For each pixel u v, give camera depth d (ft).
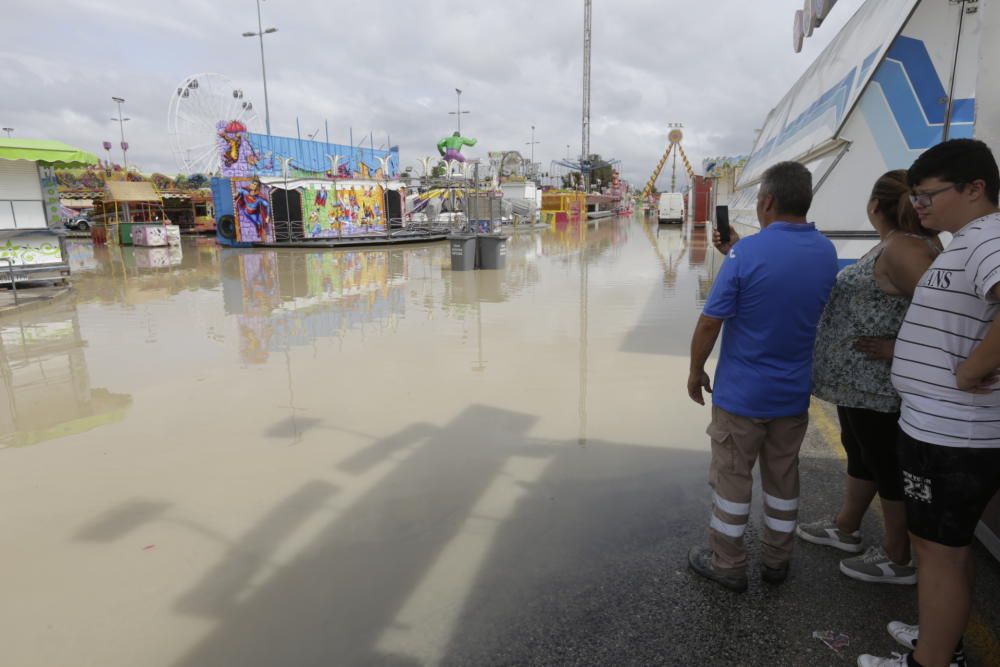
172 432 16.26
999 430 6.13
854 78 18.62
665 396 18.52
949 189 6.07
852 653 7.80
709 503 11.91
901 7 16.97
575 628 8.45
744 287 8.22
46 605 9.22
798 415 8.66
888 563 9.14
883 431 8.47
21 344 26.96
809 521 10.84
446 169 125.39
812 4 22.84
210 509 12.06
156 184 132.57
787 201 8.24
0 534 11.27
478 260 52.70
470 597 9.18
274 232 83.35
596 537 10.77
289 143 97.50
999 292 5.64
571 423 16.43
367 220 93.45
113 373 22.08
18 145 39.47
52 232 44.32
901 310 8.02
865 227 17.42
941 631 6.63
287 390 19.76
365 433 15.96
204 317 32.83
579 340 26.04
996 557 9.01
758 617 8.55
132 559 10.38
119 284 47.60
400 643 8.23
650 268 52.54
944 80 16.34
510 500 12.22
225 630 8.57
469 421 16.69
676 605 8.86
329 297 38.96
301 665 7.88
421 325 29.63
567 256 65.16
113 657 8.09
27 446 15.49
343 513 11.82
